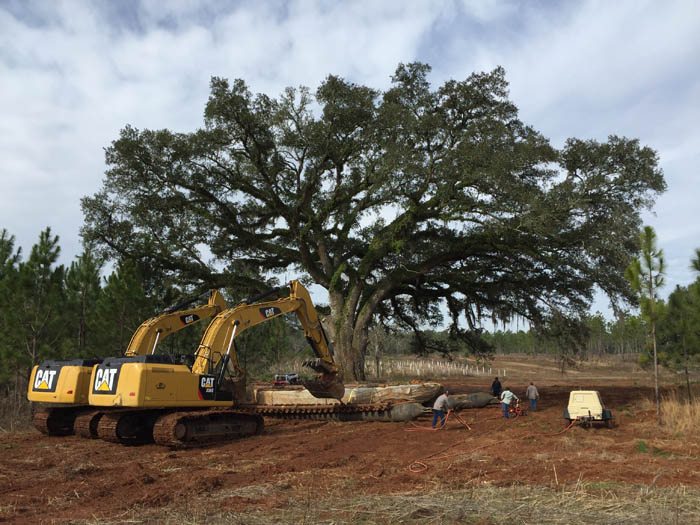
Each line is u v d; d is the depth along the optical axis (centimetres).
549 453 1181
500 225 2291
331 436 1562
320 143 2525
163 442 1357
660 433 1427
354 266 3173
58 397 1562
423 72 2605
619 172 2352
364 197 2673
